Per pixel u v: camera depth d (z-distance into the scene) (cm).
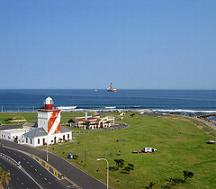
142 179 12131
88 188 11081
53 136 18762
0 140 19625
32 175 12575
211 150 16850
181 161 14675
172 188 11256
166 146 17712
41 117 18938
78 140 19275
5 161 14650
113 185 11431
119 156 15438
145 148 16300
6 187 11119
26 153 16262
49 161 14650
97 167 13625
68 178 12212
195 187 11400
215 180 12125
